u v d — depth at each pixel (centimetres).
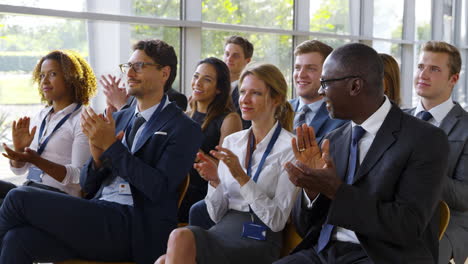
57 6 378
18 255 230
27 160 265
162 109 260
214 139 329
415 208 180
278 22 590
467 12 1030
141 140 254
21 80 366
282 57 600
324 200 205
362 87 188
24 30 363
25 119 284
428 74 284
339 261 196
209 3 497
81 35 396
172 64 266
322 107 329
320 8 657
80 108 300
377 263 185
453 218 263
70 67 299
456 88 1048
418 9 886
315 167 198
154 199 241
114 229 244
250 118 248
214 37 505
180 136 250
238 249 215
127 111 280
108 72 415
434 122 285
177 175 247
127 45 426
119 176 250
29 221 233
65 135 293
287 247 239
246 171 246
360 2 731
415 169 183
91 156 264
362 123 197
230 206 244
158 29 450
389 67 288
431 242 195
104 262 245
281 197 228
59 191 284
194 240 202
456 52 285
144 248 243
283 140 246
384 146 190
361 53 188
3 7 343
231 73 451
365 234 181
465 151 265
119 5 416
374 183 189
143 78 258
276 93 249
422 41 891
